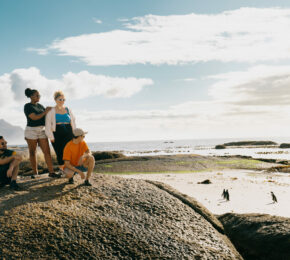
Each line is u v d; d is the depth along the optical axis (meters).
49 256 3.81
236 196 16.70
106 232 4.30
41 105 6.74
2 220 4.30
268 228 4.85
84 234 4.20
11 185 5.46
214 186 20.06
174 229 4.64
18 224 4.23
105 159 34.56
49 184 5.77
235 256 4.37
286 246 4.36
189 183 21.50
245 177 25.11
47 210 4.63
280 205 14.45
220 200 15.70
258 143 135.00
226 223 5.45
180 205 5.36
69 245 3.99
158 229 4.57
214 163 33.56
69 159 5.70
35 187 5.61
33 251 3.85
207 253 4.24
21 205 4.73
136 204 5.16
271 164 33.69
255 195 16.94
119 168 29.53
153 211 5.01
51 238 4.05
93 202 5.05
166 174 27.05
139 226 4.57
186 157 36.16
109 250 4.02
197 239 4.54
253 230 4.96
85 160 5.73
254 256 4.65
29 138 6.53
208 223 5.07
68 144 5.70
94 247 4.02
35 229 4.16
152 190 5.76
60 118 6.24
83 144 5.81
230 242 4.85
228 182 21.81
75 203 4.95
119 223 4.55
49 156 6.62
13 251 3.82
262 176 25.73
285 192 17.84
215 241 4.59
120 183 5.99
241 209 13.69
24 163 20.09
